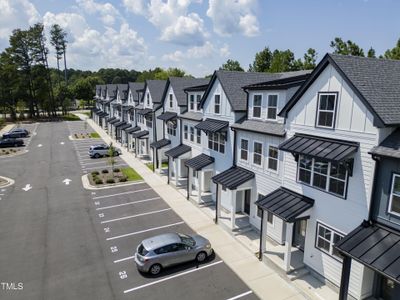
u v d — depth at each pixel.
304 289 13.52
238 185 18.52
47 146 48.78
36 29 81.12
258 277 14.52
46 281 14.18
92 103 122.62
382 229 11.28
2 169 34.72
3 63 79.31
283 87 16.31
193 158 25.08
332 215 13.34
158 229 19.53
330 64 12.89
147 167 35.56
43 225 20.06
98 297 13.09
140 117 42.72
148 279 14.30
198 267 15.27
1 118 78.56
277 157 16.84
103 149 41.16
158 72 111.81
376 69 13.16
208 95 23.75
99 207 23.23
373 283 12.42
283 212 14.36
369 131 11.50
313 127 14.11
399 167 10.62
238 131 20.20
